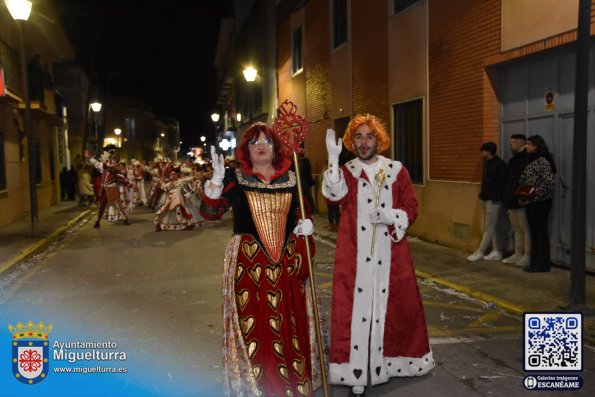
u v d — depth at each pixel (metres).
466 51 8.59
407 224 3.64
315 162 15.90
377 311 3.65
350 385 3.59
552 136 7.30
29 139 11.33
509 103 8.09
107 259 9.09
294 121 3.58
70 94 30.09
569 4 6.65
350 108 13.14
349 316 3.63
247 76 16.39
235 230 3.49
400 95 10.68
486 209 7.82
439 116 9.41
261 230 3.42
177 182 12.63
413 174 10.52
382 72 11.39
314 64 15.74
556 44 6.84
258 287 3.37
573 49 6.89
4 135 13.83
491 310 5.75
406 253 3.75
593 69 6.61
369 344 3.64
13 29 14.98
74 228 13.51
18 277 7.92
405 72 10.44
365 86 12.24
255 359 3.26
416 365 3.80
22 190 15.46
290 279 3.46
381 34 11.35
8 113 14.23
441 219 9.42
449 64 9.05
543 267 7.06
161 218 12.50
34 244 10.52
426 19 9.65
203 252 9.58
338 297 3.66
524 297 6.01
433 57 9.48
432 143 9.66
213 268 8.14
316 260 8.79
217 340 4.92
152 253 9.55
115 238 11.51
